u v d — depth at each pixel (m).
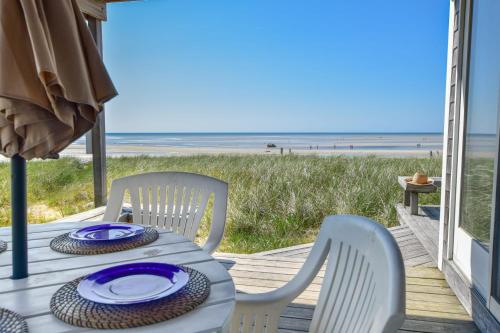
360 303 0.94
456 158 2.74
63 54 0.98
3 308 0.87
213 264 1.17
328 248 1.19
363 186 6.46
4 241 1.43
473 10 2.52
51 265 1.17
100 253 1.27
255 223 5.18
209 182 2.07
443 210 2.93
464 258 2.52
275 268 3.17
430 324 2.19
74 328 0.79
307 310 2.37
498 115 1.97
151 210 2.14
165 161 12.62
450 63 2.87
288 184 6.55
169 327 0.79
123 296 0.91
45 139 0.99
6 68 0.88
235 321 1.21
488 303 2.01
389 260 0.80
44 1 0.98
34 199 5.35
